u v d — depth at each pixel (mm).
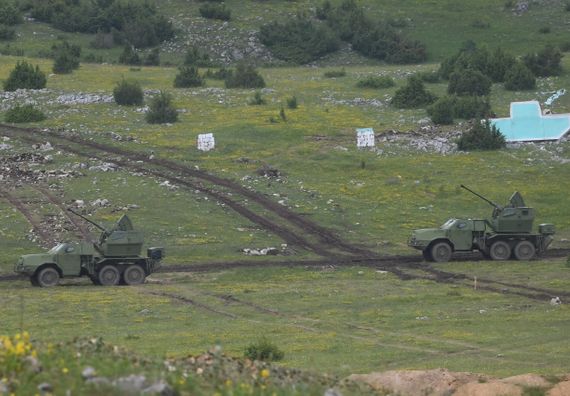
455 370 120625
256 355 125250
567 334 144875
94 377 68625
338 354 130875
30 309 162000
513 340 141000
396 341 140375
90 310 162375
